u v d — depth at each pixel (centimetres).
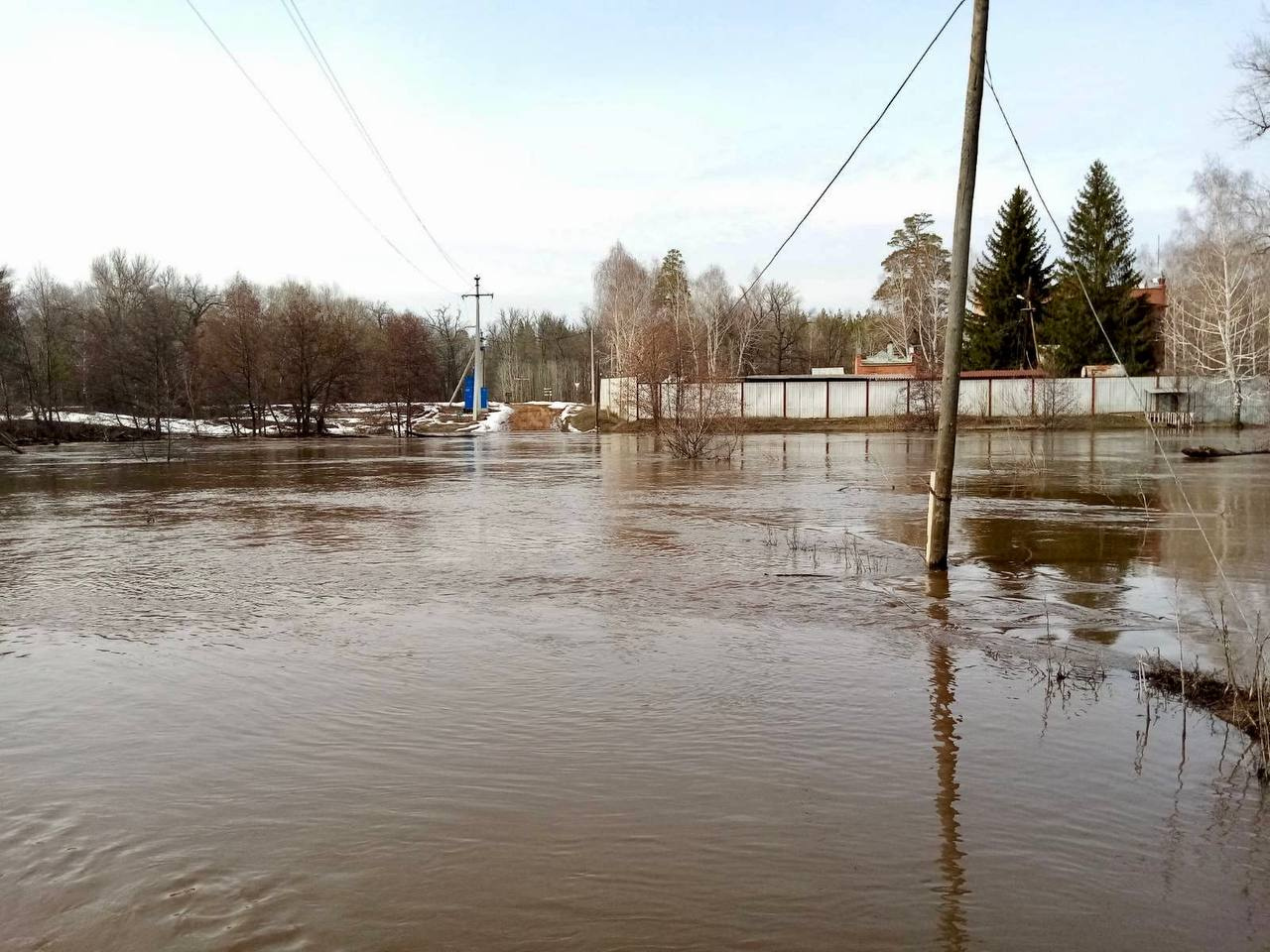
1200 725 546
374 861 380
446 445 4725
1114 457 2991
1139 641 748
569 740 521
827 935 325
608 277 7712
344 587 990
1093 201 5862
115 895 354
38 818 424
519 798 441
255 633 788
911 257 7194
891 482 2239
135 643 757
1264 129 2453
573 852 387
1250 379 4662
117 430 5550
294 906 345
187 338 6575
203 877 368
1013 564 1102
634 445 4422
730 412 3603
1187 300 5069
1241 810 429
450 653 714
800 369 9088
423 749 508
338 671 664
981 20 983
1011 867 375
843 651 717
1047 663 679
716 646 733
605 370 8356
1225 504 1689
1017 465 2669
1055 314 5903
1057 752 502
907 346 6750
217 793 450
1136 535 1331
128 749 513
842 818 419
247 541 1354
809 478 2389
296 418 6681
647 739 522
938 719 556
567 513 1683
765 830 407
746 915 338
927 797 443
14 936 327
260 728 546
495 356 12225
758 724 547
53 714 576
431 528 1493
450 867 374
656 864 377
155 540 1374
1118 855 386
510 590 964
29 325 6272
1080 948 318
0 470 3055
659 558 1162
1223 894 354
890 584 987
